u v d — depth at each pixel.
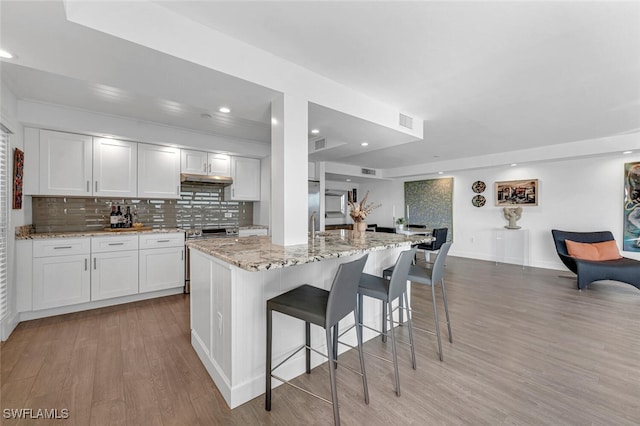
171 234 3.65
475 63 2.11
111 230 3.42
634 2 1.47
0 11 1.21
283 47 1.92
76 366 2.01
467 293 3.81
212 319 1.90
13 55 1.57
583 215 4.96
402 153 5.41
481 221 6.32
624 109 3.03
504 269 5.29
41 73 2.26
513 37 1.79
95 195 3.30
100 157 3.34
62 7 1.22
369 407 1.63
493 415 1.56
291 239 2.09
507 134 4.05
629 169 4.50
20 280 2.71
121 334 2.53
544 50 1.93
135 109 3.06
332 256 1.70
